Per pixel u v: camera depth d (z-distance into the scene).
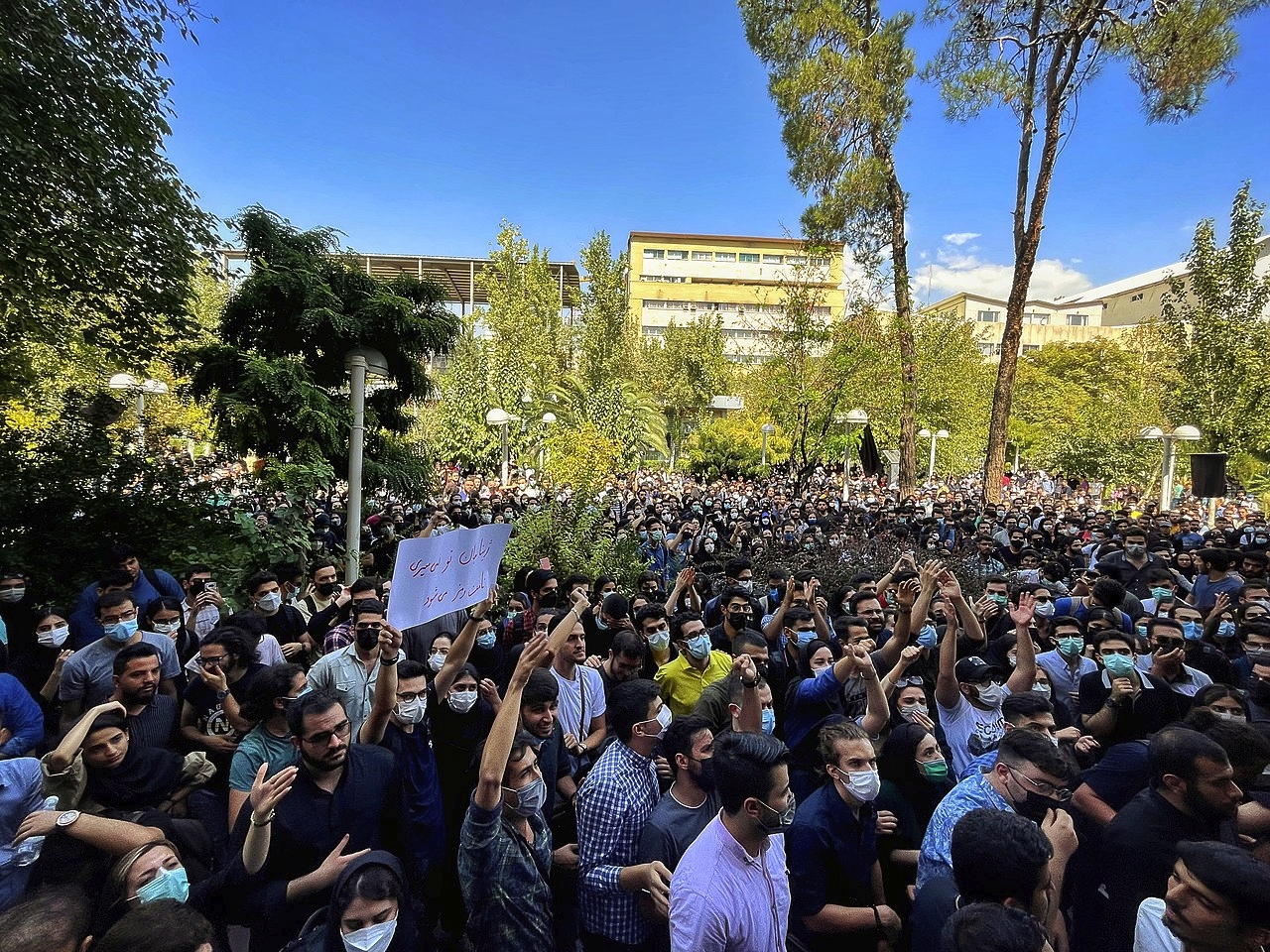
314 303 8.02
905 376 19.38
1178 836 2.54
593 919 2.78
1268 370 16.66
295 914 2.54
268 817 2.52
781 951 2.27
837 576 9.62
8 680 3.43
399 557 3.34
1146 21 15.50
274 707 3.12
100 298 8.30
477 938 2.61
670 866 2.65
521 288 31.86
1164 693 4.16
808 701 3.99
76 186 7.36
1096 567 8.91
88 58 7.39
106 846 2.39
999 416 18.31
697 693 4.62
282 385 7.75
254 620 4.58
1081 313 72.75
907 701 3.91
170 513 8.03
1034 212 17.53
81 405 8.36
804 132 17.84
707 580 7.93
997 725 3.96
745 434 32.97
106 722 2.90
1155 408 27.34
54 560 6.97
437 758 3.68
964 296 71.81
